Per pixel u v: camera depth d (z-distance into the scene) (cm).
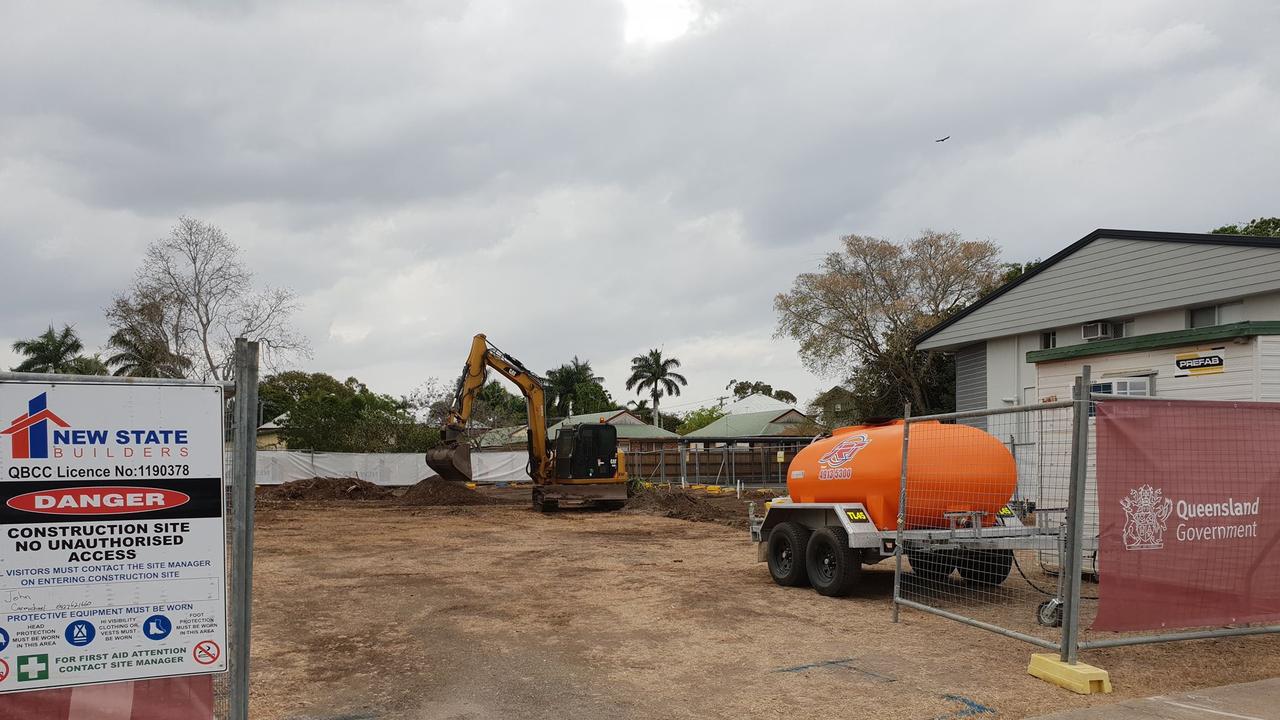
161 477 430
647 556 1456
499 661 737
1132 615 639
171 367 3859
